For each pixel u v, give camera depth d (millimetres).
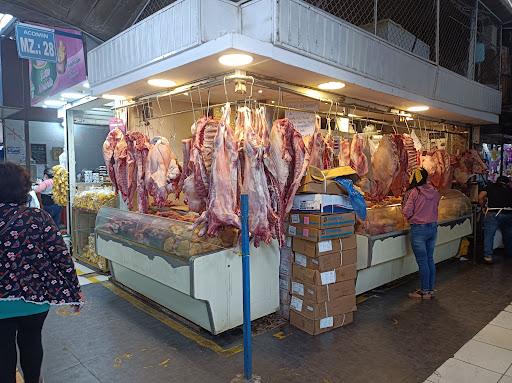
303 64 3195
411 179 4336
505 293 4492
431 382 2656
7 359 2047
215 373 2775
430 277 4316
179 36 3080
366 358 2984
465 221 5809
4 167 2098
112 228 4387
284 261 3707
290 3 3018
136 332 3455
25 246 2051
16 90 10469
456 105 5547
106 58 4066
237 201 3250
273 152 3363
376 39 3998
